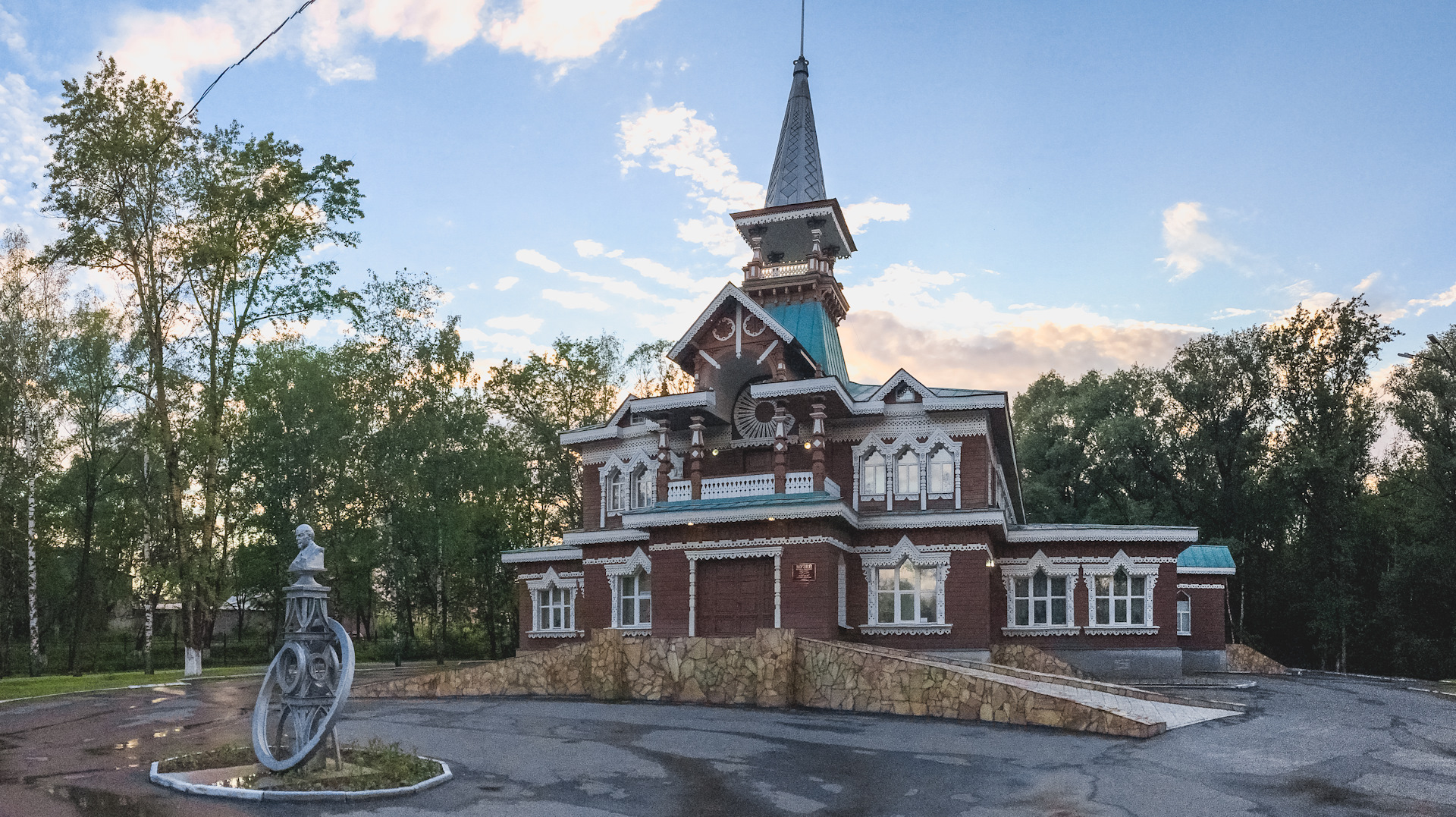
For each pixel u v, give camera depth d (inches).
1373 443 2336.4
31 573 1761.8
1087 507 2701.8
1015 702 887.1
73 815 488.7
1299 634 2377.0
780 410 1365.7
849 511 1293.1
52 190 1480.1
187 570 1526.8
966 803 546.6
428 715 970.1
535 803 536.7
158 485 1688.0
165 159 1533.0
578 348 2485.2
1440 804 544.1
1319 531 2330.2
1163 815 516.1
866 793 574.6
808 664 1042.7
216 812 501.0
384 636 2635.3
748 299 1437.0
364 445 2012.8
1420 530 2108.8
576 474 2453.2
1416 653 2079.2
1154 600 1473.9
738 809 533.0
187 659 1514.5
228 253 1539.1
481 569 2335.1
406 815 498.9
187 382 1593.3
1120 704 937.5
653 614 1328.7
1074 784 599.8
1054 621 1483.8
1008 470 1755.7
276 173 1626.5
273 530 2026.3
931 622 1337.4
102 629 2129.7
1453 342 2130.9
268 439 1987.0
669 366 2551.7
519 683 1159.6
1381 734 834.8
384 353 2059.5
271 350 2191.2
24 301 1734.7
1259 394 2459.4
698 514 1298.0
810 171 1851.6
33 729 860.6
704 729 855.1
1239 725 869.2
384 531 1983.3
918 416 1411.2
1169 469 2593.5
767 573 1288.1
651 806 538.0
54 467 1829.5
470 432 2121.1
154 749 728.3
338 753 601.0
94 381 1827.0
